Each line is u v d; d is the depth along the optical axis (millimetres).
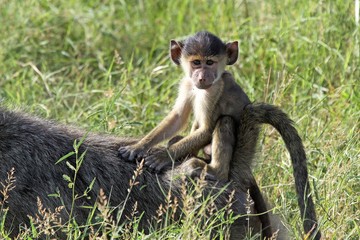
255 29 16062
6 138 10773
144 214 10578
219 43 10766
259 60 15375
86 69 16000
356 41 14805
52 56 16609
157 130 10867
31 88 15211
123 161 10773
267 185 12016
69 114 14258
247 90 14617
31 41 16719
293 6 16250
